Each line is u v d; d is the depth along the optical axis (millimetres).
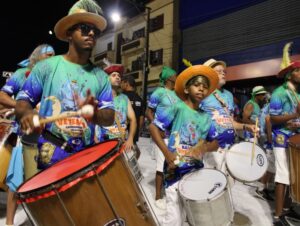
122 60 26406
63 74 2148
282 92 3912
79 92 2154
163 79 4941
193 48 17750
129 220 1819
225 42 15688
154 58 21797
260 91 6984
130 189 1864
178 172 3006
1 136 3426
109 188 1748
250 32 14492
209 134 3219
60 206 1652
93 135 2238
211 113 3910
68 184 1639
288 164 3764
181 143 3074
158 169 4488
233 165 3588
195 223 2607
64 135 2102
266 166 3723
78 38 2158
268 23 13727
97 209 1708
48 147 2094
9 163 3398
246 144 3803
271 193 5051
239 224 3881
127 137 5000
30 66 3506
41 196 1649
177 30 18859
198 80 3113
